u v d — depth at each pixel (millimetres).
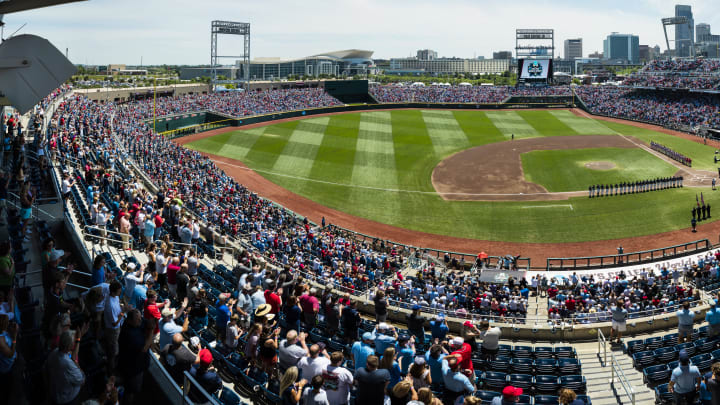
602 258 42281
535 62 138875
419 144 86750
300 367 10984
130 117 80750
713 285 30266
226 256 27688
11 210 19031
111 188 31016
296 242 37719
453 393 11758
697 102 109625
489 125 104812
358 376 9875
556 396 14602
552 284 32844
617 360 19156
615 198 58750
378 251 44125
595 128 101125
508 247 47531
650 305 26312
